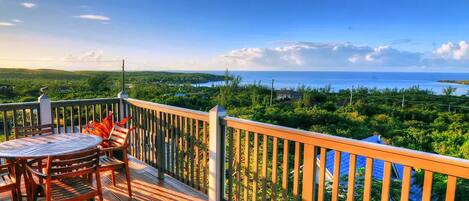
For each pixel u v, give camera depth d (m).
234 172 2.74
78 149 2.31
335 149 1.77
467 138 10.94
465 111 16.67
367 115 18.19
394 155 1.51
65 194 2.16
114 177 3.18
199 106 16.64
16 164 2.29
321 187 1.88
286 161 2.09
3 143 2.48
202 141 2.90
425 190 1.41
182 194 3.01
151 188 3.15
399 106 19.19
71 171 2.09
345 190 3.59
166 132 3.32
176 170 3.22
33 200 2.28
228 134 2.68
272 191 2.21
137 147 3.94
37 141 2.56
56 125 3.86
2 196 2.80
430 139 11.80
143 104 3.66
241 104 21.88
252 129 2.31
